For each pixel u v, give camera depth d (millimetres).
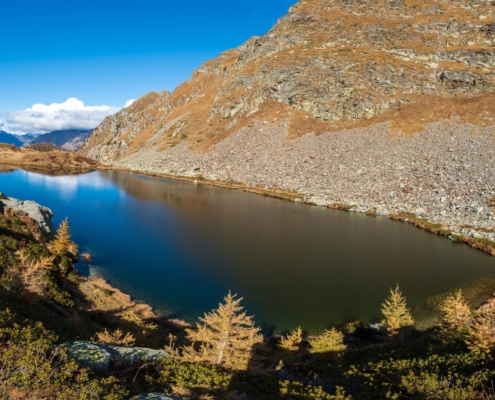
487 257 53656
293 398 15305
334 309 36281
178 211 76500
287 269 45875
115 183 117375
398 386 16469
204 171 126000
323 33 167750
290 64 152125
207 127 156250
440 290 41469
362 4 179000
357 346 29219
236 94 163625
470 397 13977
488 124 100188
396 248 56594
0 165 152000
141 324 28562
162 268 44281
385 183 90000
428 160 92812
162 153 153500
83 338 20984
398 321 30141
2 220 37250
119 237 55969
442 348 23594
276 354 26094
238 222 68625
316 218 74500
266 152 123812
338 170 101812
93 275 40656
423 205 77312
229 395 13797
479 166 82938
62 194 93188
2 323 11742
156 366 14742
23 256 30344
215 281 41250
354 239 60656
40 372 9477
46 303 24328
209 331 19281
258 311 35094
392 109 122312
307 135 124562
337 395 15430
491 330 20438
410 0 175125
